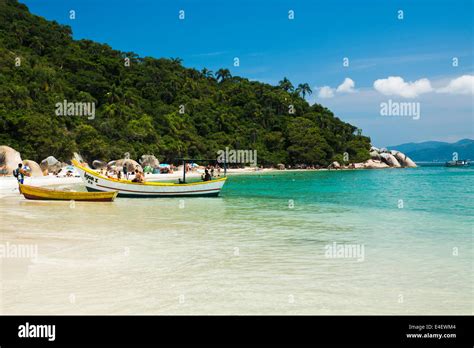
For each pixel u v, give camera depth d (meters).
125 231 15.48
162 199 31.28
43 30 142.50
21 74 96.94
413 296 8.11
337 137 160.75
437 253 11.86
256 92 176.38
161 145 109.19
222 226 17.12
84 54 141.12
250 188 45.66
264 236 14.66
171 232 15.40
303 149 141.62
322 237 14.53
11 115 78.06
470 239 14.12
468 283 8.94
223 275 9.42
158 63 172.25
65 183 48.56
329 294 8.19
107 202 28.22
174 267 10.11
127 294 8.06
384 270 9.95
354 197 33.03
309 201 29.70
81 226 16.64
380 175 89.50
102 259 10.83
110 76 137.38
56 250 11.81
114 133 101.56
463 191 39.62
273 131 154.50
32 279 8.91
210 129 140.88
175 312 7.24
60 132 84.00
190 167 96.88
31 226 16.41
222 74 198.75
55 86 103.06
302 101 182.62
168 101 146.50
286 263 10.59
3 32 125.56
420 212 22.44
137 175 32.97
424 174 94.06
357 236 14.70
